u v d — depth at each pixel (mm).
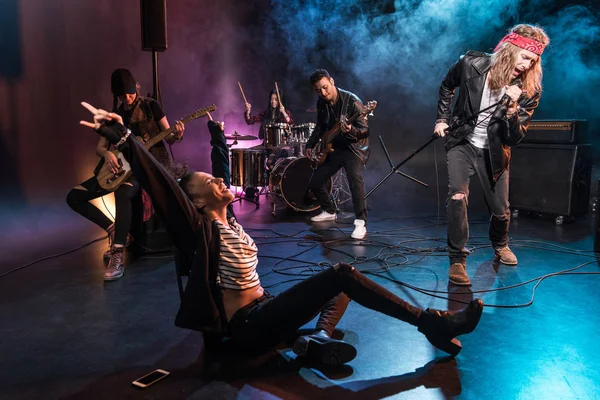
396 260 3609
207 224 1977
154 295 2951
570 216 4758
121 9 6652
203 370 2064
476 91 3043
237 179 6031
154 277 3283
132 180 3492
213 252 1987
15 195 5629
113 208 4301
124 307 2766
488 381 1957
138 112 3551
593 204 5344
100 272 3379
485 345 2264
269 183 5566
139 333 2434
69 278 3256
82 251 3895
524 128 2955
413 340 2324
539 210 4910
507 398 1838
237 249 2053
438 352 2205
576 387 1908
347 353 1990
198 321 2010
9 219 4984
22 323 2553
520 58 2842
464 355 2172
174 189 1861
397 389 1904
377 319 2570
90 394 1895
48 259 3676
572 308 2691
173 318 2613
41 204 5582
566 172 4723
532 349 2223
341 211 5527
